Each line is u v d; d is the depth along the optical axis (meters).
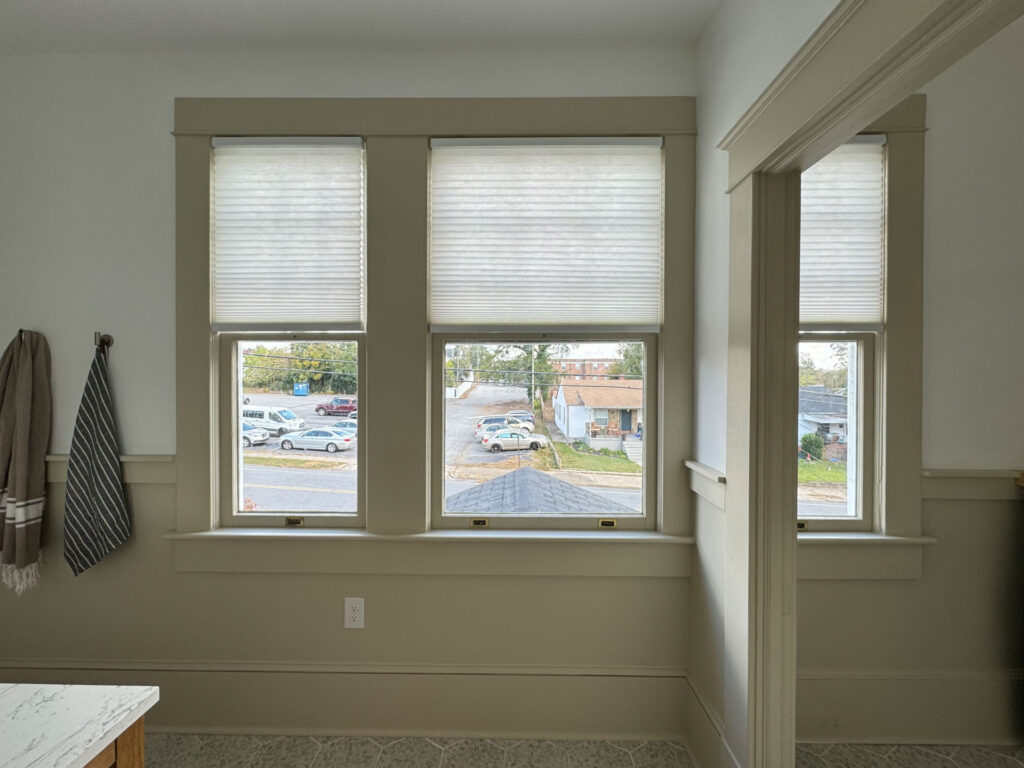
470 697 2.03
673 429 2.01
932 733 1.73
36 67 2.06
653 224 2.04
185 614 2.06
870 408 1.72
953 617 1.72
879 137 1.69
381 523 2.04
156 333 2.07
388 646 2.04
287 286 2.06
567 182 2.04
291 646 2.05
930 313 1.69
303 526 2.11
